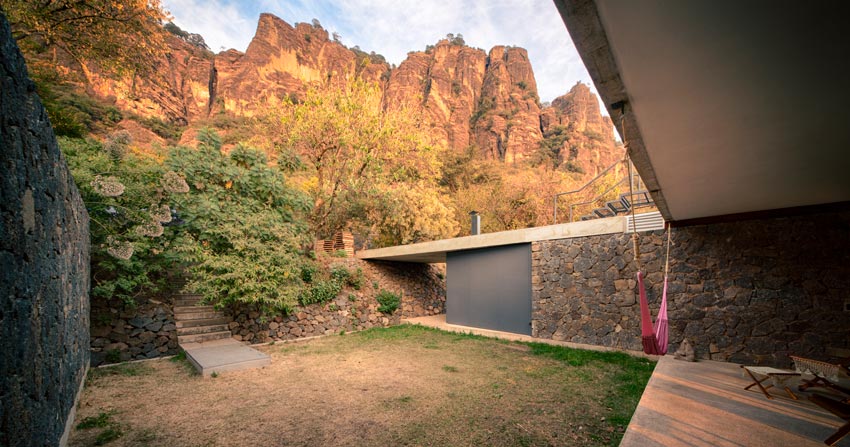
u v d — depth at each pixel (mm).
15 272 1824
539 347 7684
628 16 1688
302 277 10359
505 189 21609
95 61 9367
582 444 3373
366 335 9789
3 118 1659
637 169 3605
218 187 8484
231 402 4578
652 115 2572
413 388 5102
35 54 8570
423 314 13383
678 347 6219
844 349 4867
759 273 5598
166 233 7344
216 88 54031
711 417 3398
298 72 61406
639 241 6863
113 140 6758
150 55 10422
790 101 2314
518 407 4320
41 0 7852
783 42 1763
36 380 2242
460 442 3441
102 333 6488
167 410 4309
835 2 1462
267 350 7824
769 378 4277
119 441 3520
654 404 3762
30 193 2084
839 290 4980
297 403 4531
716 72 2055
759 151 3117
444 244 10297
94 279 6434
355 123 14156
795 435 3004
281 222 9086
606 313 7176
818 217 5176
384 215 16078
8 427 1728
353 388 5125
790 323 5281
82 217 4715
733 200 4840
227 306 8562
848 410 2941
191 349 6941
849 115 2447
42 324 2400
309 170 14188
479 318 9852
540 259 8336
